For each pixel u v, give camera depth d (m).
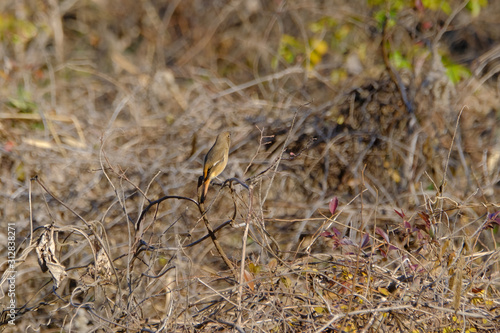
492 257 7.56
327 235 7.45
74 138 11.97
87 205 10.08
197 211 9.91
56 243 7.12
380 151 10.95
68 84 14.47
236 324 6.32
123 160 10.88
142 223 7.79
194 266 8.45
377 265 7.63
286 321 6.73
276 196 10.38
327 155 10.70
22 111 12.27
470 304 6.93
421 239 7.69
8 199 9.88
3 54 14.53
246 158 10.91
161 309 8.01
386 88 11.52
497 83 12.62
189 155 11.22
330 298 7.05
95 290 7.36
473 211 9.89
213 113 12.55
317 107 12.31
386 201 10.30
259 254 8.43
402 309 6.75
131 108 13.15
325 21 14.63
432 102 11.45
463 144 11.27
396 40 13.62
